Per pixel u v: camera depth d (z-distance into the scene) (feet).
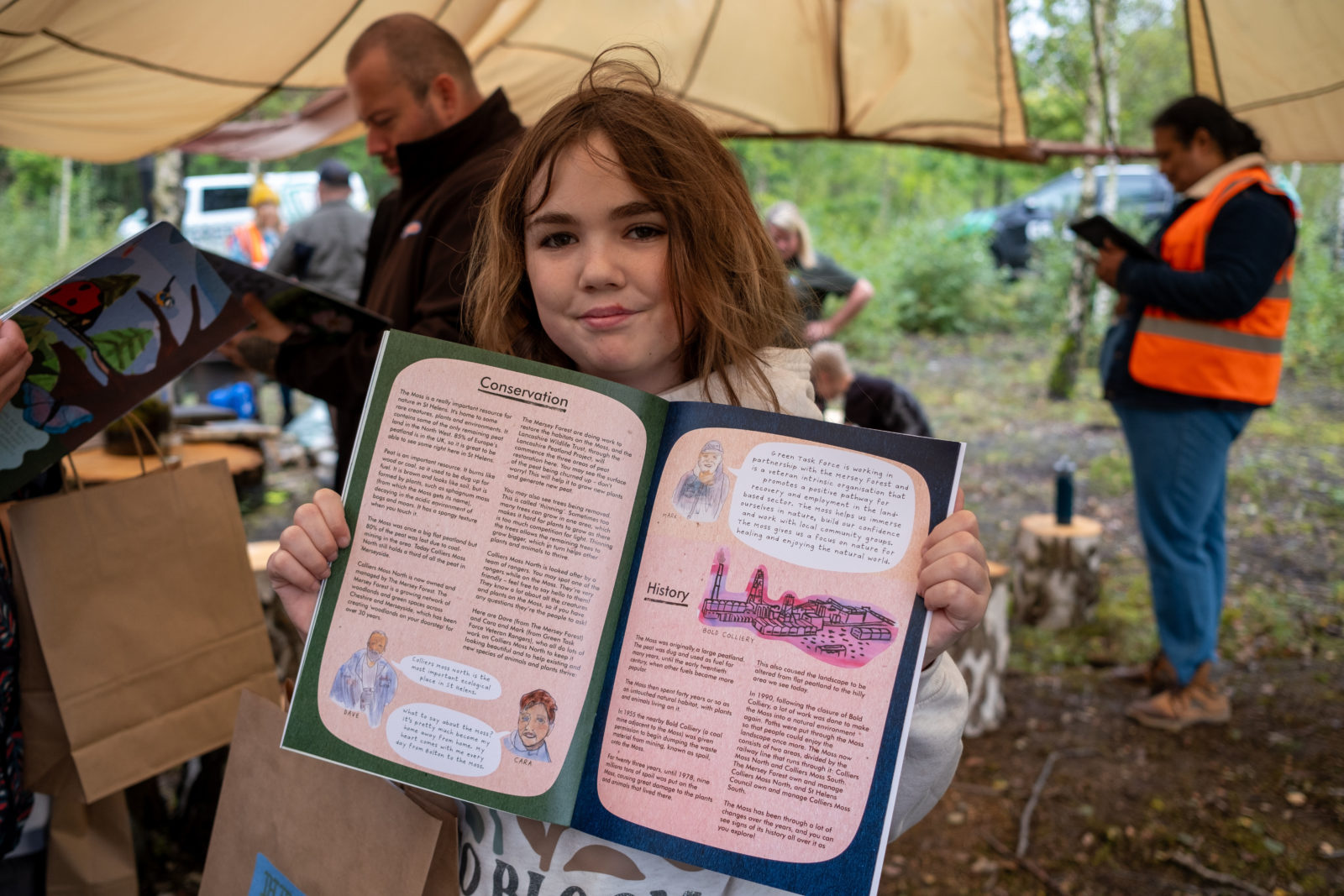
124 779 5.15
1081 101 31.83
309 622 3.23
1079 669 12.23
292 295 5.94
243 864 3.69
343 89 12.13
